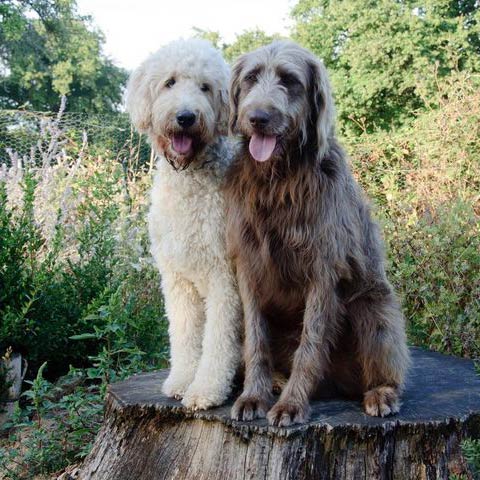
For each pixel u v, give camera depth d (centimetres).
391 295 167
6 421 225
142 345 249
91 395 213
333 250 152
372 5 684
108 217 267
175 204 165
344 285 160
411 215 288
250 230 157
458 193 320
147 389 176
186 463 154
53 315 244
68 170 333
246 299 160
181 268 168
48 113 421
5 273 242
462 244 259
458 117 412
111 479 162
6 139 423
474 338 238
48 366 252
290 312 162
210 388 159
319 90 156
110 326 204
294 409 147
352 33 689
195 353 174
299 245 152
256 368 156
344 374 168
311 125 157
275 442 143
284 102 151
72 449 201
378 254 168
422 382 182
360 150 446
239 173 159
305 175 152
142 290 270
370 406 153
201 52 178
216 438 151
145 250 283
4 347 239
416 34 638
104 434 169
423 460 148
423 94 527
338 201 154
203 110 169
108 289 236
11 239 243
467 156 377
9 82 1269
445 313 247
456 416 152
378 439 145
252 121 149
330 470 144
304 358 151
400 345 163
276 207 154
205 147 170
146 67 183
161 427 161
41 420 218
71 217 299
